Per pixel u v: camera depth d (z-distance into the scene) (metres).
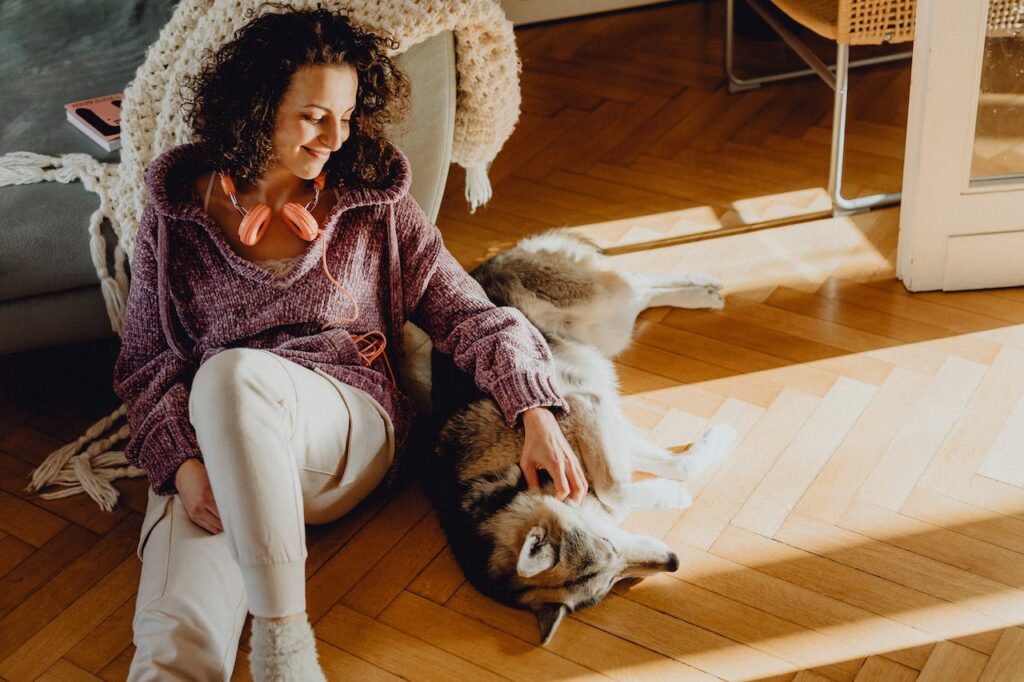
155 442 1.56
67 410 2.15
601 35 3.49
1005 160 2.18
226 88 1.50
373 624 1.68
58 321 2.02
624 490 1.74
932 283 2.31
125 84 2.21
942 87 2.09
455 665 1.61
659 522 1.83
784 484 1.88
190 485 1.53
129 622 1.70
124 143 1.92
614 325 2.15
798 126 2.94
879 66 3.17
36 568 1.81
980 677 1.52
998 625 1.60
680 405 2.07
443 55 1.88
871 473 1.89
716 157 2.84
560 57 3.38
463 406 1.78
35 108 2.14
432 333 1.75
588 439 1.73
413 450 1.95
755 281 2.39
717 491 1.88
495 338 1.67
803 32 3.34
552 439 1.61
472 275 2.10
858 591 1.68
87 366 2.26
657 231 2.57
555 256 2.12
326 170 1.61
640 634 1.63
